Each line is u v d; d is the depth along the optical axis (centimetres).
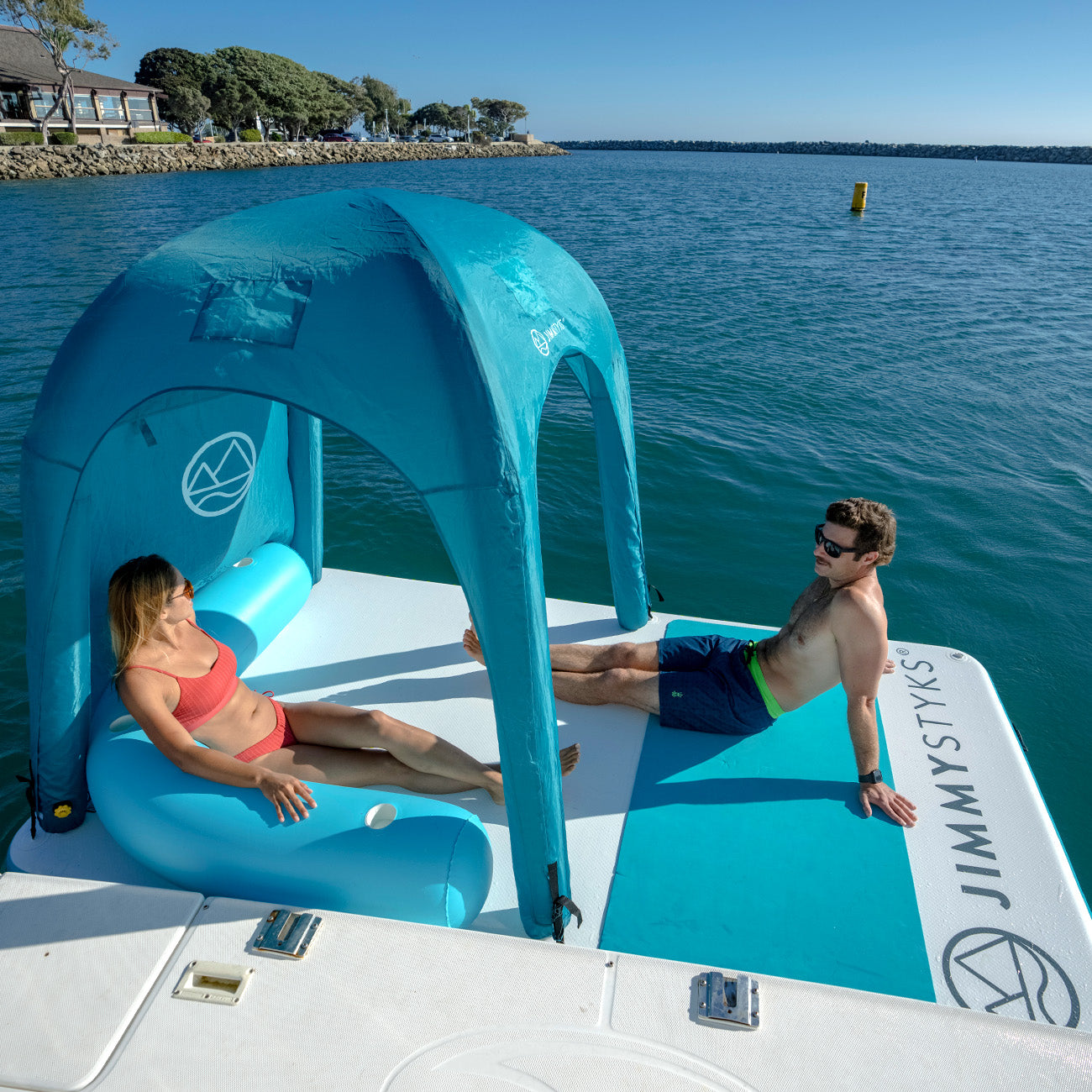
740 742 341
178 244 256
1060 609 574
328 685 376
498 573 223
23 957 212
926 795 311
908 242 2906
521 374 247
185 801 252
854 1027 189
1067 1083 176
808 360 1192
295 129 8431
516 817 244
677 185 6581
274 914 223
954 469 806
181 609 266
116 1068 184
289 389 227
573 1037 187
